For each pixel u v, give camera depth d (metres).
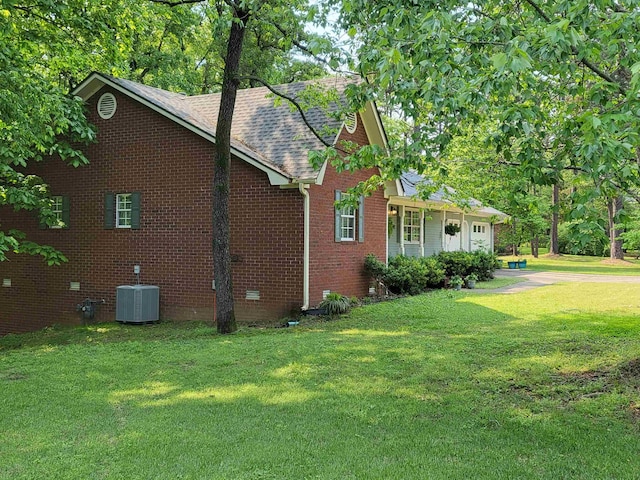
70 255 14.77
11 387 6.65
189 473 4.08
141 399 6.05
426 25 4.60
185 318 13.35
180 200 13.40
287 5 10.10
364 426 5.06
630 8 4.46
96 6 12.12
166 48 25.56
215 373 7.18
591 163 4.11
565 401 5.69
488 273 21.89
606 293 16.11
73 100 13.03
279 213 12.39
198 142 13.15
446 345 8.49
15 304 15.53
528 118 4.83
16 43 11.59
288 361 7.73
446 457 4.33
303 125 13.65
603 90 4.86
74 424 5.22
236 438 4.78
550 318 11.22
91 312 14.18
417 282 16.12
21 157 12.34
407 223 20.78
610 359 7.23
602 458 4.26
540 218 36.69
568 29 4.19
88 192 14.55
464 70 5.05
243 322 12.38
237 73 10.74
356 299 13.52
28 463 4.30
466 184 10.34
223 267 10.90
